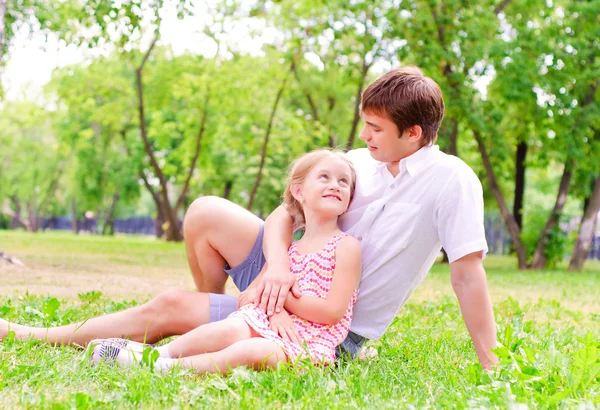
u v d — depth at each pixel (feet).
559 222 56.65
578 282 35.45
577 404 6.73
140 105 77.61
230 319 8.20
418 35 51.65
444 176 8.79
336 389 7.25
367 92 8.96
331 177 9.16
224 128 80.02
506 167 66.28
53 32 36.01
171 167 88.07
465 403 6.66
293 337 8.31
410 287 9.23
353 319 9.20
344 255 8.77
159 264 35.86
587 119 53.78
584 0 54.70
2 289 18.24
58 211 160.86
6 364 7.65
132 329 9.00
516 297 24.12
